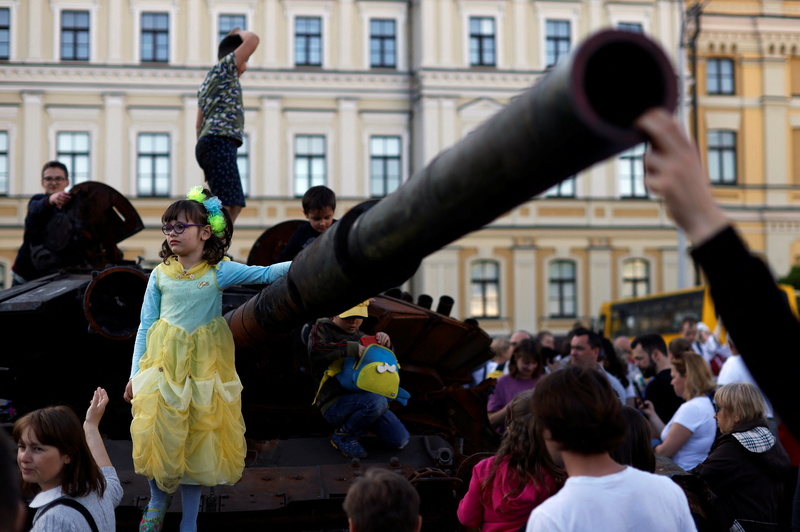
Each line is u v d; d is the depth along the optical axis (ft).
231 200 19.33
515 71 93.50
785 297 5.17
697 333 41.70
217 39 91.15
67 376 17.42
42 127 88.89
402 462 16.62
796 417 5.00
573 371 8.93
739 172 99.40
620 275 96.48
